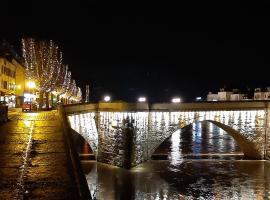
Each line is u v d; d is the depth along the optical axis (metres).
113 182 40.00
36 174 15.34
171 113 50.09
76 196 12.45
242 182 41.03
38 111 57.66
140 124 48.38
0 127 31.52
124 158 47.19
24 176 15.02
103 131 49.53
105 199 34.31
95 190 36.81
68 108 45.59
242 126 52.03
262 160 53.00
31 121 36.81
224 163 51.44
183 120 50.41
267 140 52.78
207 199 35.03
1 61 69.19
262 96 105.62
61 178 14.73
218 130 104.06
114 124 48.31
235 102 51.84
